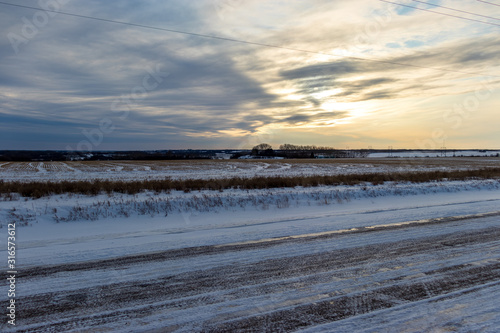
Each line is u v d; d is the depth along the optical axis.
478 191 20.17
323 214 12.03
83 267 6.00
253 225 10.04
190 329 3.80
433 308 4.25
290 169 53.22
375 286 4.98
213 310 4.27
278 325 3.87
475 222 9.93
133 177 36.44
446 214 11.48
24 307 4.37
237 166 64.25
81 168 57.12
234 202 14.18
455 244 7.33
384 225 9.68
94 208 12.42
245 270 5.76
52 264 6.19
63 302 4.52
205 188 21.16
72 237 8.73
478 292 4.73
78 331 3.78
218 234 8.72
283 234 8.62
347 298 4.57
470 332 3.67
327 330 3.74
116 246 7.54
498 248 6.98
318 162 83.75
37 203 13.73
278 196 15.44
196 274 5.59
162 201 13.69
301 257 6.49
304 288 4.94
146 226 10.30
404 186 20.70
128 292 4.85
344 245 7.37
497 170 37.91
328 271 5.67
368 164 71.75
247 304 4.43
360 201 15.91
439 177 30.12
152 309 4.31
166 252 6.96
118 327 3.86
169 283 5.19
